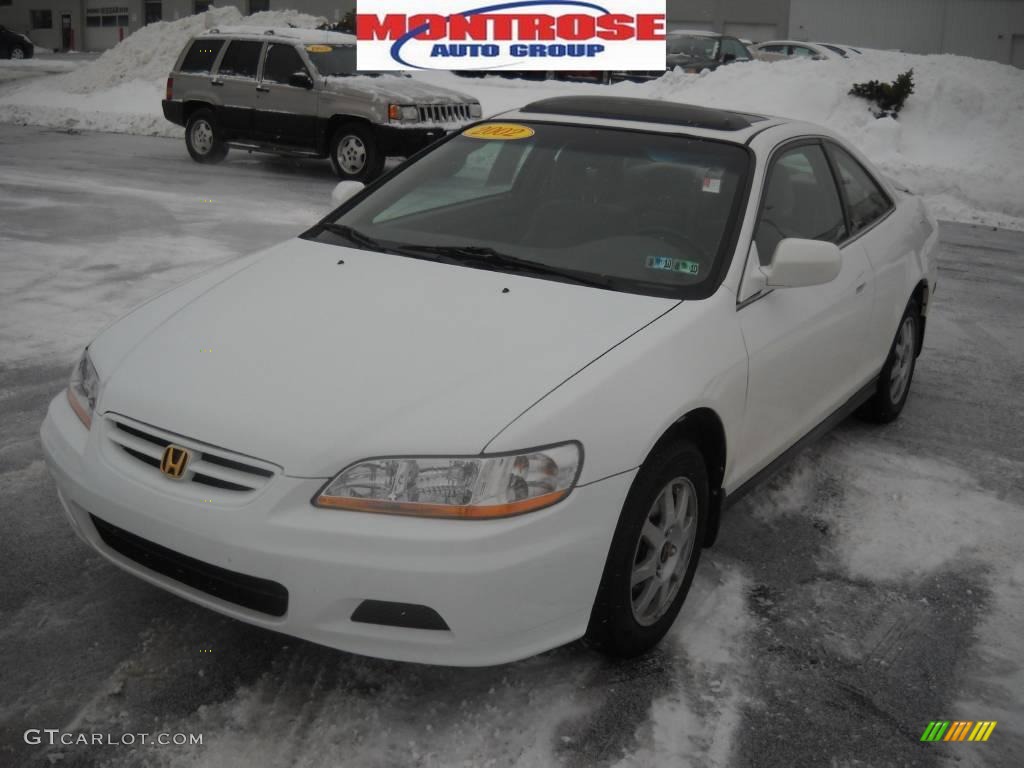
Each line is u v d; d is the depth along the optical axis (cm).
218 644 285
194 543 242
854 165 452
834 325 382
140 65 2302
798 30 4088
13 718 250
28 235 838
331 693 266
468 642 239
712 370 291
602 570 258
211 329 288
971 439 492
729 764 250
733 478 324
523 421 244
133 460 258
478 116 1436
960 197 1388
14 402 461
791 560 359
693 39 2394
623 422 258
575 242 332
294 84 1324
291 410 247
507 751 248
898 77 1723
